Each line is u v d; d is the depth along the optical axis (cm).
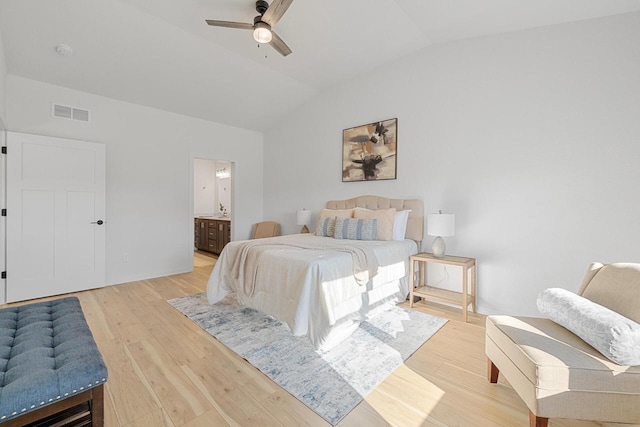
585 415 126
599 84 242
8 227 315
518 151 281
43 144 335
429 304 326
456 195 322
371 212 356
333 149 450
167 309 303
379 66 388
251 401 164
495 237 296
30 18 264
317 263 225
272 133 554
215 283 309
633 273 155
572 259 255
